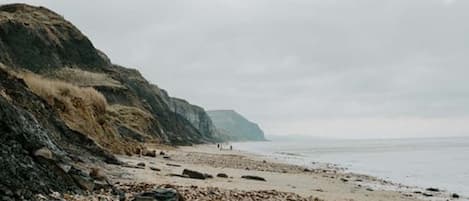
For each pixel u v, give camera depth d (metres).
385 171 58.59
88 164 22.38
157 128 110.25
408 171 59.09
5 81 24.81
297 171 48.28
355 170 59.44
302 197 21.80
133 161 34.31
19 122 16.39
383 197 28.16
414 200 28.17
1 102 16.09
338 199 23.61
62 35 126.44
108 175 21.56
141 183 20.05
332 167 64.25
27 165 14.55
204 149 117.19
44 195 13.66
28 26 110.44
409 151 145.25
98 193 15.95
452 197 31.59
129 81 165.38
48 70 103.88
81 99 38.38
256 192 21.72
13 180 13.19
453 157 99.88
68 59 119.06
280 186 28.25
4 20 105.56
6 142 14.91
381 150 160.62
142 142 83.06
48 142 18.33
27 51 104.06
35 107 25.55
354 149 179.25
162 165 35.03
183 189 19.39
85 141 27.48
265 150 155.62
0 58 86.75
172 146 101.00
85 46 132.12
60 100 34.19
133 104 114.19
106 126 42.59
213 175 30.95
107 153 27.94
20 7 128.62
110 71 132.38
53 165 15.90
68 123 32.41
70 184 15.71
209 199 17.31
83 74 113.62
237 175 33.91
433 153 125.44
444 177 50.50
